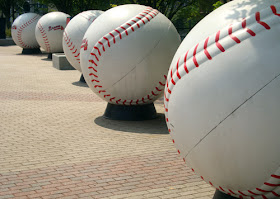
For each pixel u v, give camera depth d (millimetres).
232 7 4535
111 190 5812
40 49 31656
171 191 5824
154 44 8805
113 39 8766
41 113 10656
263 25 4090
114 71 8852
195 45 4461
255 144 3980
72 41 16062
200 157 4438
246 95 3977
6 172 6406
